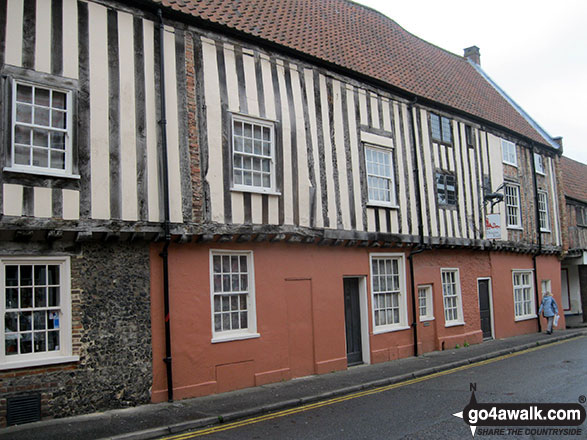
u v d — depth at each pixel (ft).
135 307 28.40
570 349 49.01
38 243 25.66
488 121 58.39
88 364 26.45
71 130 26.63
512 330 60.70
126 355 27.78
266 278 35.06
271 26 40.04
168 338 29.19
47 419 24.93
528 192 65.51
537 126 73.41
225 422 25.54
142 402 28.07
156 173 29.45
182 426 24.04
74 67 27.20
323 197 38.52
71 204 26.21
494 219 52.31
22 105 25.62
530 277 66.08
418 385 33.91
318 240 38.09
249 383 33.12
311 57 38.75
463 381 34.53
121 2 29.48
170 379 28.99
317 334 38.09
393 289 45.85
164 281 29.53
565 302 85.87
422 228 46.98
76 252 26.73
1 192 24.22
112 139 28.04
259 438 22.43
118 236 27.63
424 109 49.96
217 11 36.24
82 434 22.66
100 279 27.37
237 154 33.47
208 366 31.09
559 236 71.36
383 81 44.93
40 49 26.18
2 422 23.76
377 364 42.04
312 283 38.27
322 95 39.73
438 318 49.65
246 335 33.30
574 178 90.12
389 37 58.95
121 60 28.99
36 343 25.48
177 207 30.04
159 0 31.60
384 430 22.98
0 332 24.21
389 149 45.24
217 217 31.73
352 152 41.50
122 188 28.07
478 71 76.54
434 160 50.21
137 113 29.19
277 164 35.50
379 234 42.70
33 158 25.75
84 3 28.02
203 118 31.86
